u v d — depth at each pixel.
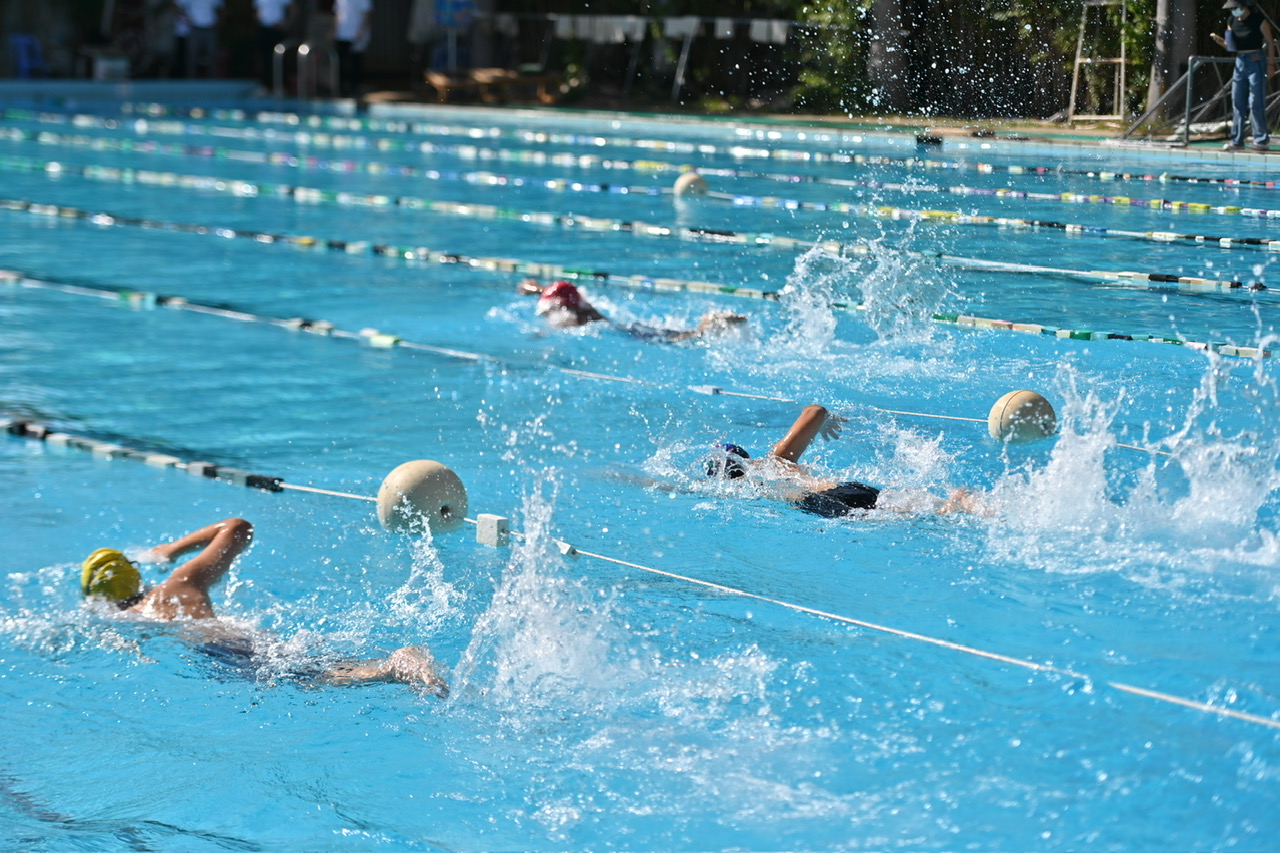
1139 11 17.23
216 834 3.59
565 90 26.62
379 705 4.27
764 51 24.05
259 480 6.39
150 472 6.61
